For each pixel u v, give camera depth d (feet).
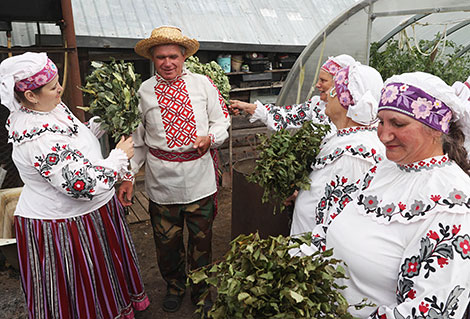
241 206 9.75
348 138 5.74
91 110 6.98
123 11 15.28
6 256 9.87
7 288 9.91
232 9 17.53
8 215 10.48
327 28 11.72
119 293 7.48
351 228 4.28
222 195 15.55
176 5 16.56
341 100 5.68
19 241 6.73
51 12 10.91
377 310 3.89
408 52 13.50
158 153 7.82
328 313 4.08
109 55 15.37
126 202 8.01
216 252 11.54
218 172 9.09
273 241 4.16
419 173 3.87
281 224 8.95
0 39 13.19
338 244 4.40
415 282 3.53
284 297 3.87
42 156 6.04
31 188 6.53
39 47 10.92
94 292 7.00
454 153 3.80
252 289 3.81
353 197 5.35
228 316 4.02
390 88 3.78
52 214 6.54
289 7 18.83
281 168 6.31
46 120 6.17
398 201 3.93
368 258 4.03
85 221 6.77
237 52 17.42
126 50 15.60
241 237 4.32
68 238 6.64
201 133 7.74
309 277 4.07
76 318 6.94
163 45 7.13
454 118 3.73
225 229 12.94
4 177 12.10
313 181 6.25
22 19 10.64
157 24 15.28
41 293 6.76
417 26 13.42
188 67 9.17
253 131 17.83
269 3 18.70
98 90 6.98
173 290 9.05
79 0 15.06
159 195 8.07
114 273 7.34
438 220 3.55
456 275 3.33
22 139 6.07
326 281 4.06
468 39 13.64
